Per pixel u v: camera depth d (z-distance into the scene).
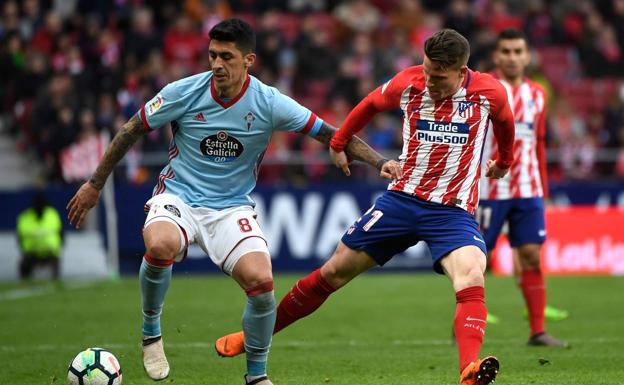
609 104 72.50
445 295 46.34
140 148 59.47
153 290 21.53
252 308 21.33
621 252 55.56
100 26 75.06
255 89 22.12
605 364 27.50
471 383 20.50
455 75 22.16
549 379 25.05
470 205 22.91
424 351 30.58
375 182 60.31
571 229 55.69
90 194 22.64
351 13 78.81
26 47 72.25
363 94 69.56
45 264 57.06
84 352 21.75
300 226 57.38
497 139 23.62
